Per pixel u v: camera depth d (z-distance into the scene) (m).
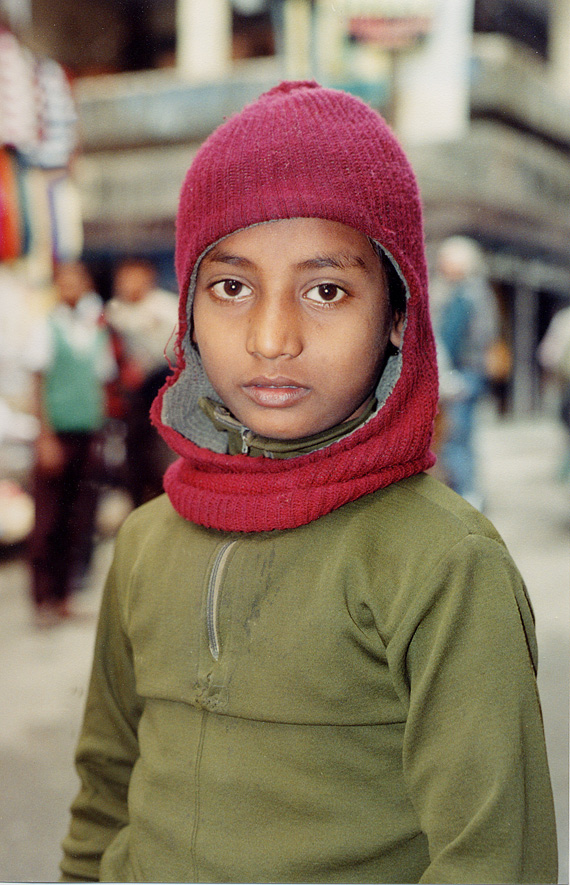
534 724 0.60
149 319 3.16
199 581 0.73
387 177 0.67
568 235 8.54
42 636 2.76
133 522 0.87
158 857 0.69
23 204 4.43
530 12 6.96
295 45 5.74
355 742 0.65
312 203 0.63
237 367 0.66
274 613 0.67
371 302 0.66
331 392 0.65
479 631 0.60
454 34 6.26
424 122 6.56
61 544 2.90
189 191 0.71
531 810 0.58
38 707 2.22
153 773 0.72
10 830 1.68
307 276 0.64
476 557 0.62
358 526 0.67
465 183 7.05
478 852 0.56
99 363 3.08
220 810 0.66
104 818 0.85
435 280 3.85
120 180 7.18
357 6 5.54
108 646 0.87
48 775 1.89
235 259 0.65
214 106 6.85
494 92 6.82
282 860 0.64
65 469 2.94
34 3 4.86
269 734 0.66
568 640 2.33
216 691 0.68
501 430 8.22
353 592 0.65
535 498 4.62
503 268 8.09
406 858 0.65
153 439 3.18
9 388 3.80
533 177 7.70
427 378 0.71
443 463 3.66
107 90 6.79
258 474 0.70
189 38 6.71
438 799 0.59
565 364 4.87
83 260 7.32
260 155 0.65
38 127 4.54
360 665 0.64
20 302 4.23
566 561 3.22
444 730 0.60
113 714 0.87
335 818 0.64
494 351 3.79
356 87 5.75
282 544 0.69
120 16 6.16
